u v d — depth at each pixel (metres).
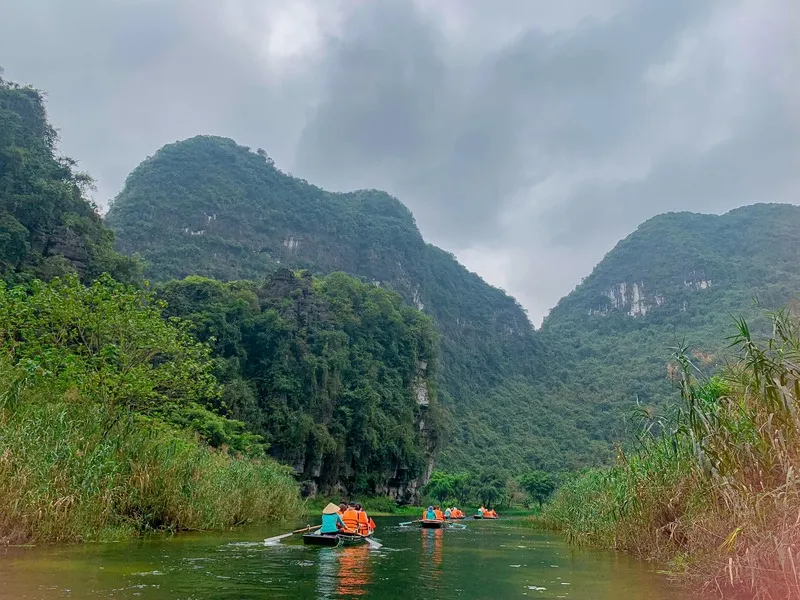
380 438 62.94
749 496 6.59
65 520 9.70
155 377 15.90
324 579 7.79
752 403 7.28
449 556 11.59
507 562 10.49
